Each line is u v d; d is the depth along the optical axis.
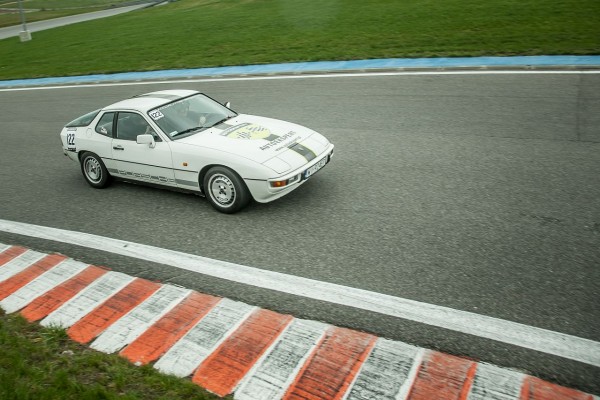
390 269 4.63
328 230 5.46
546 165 6.49
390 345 3.66
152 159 6.46
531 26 13.77
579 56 10.91
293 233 5.48
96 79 16.30
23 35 29.94
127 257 5.29
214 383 3.43
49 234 6.05
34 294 4.73
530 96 9.14
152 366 3.62
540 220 5.22
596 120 7.78
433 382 3.29
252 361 3.60
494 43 12.80
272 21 21.42
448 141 7.66
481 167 6.65
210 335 3.91
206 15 27.03
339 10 21.34
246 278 4.69
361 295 4.28
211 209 6.32
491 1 17.78
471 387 3.23
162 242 5.57
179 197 6.82
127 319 4.20
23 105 14.41
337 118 9.38
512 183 6.11
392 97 10.16
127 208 6.62
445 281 4.38
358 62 13.12
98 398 3.26
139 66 17.08
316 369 3.48
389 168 6.96
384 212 5.74
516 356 3.48
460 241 4.99
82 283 4.83
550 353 3.48
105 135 6.99
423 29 15.42
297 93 11.33
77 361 3.68
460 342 3.65
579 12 14.37
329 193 6.38
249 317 4.10
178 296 4.47
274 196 5.74
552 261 4.52
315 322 3.96
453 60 12.00
